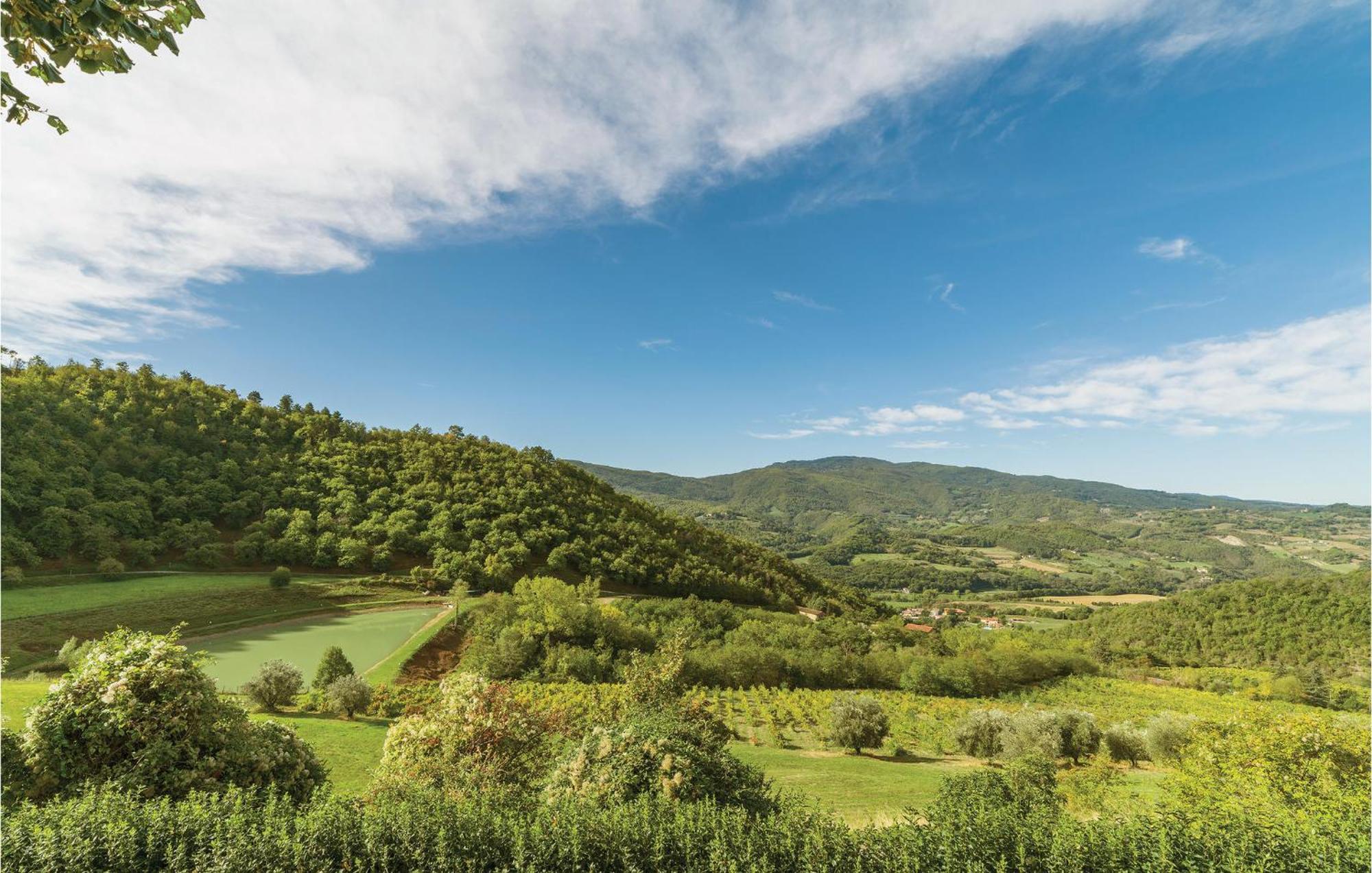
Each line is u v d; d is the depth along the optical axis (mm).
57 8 3379
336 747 22625
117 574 62031
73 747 8031
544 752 11031
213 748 8805
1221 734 15172
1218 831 7133
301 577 72625
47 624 47562
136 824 6168
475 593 75875
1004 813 7375
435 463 113625
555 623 58656
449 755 10383
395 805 7125
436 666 51656
